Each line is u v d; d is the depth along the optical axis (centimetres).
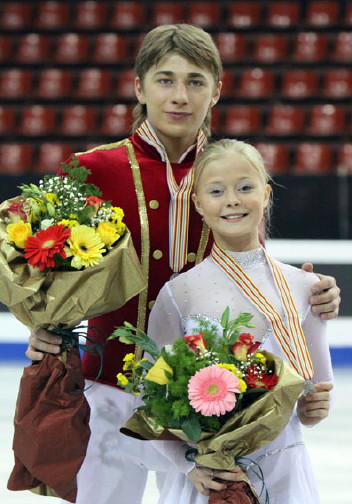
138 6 1698
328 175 1341
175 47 504
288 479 463
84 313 449
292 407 426
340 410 996
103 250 445
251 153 479
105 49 1661
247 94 1603
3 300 450
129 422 448
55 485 456
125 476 518
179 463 456
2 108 1599
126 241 457
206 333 441
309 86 1611
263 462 460
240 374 423
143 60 517
